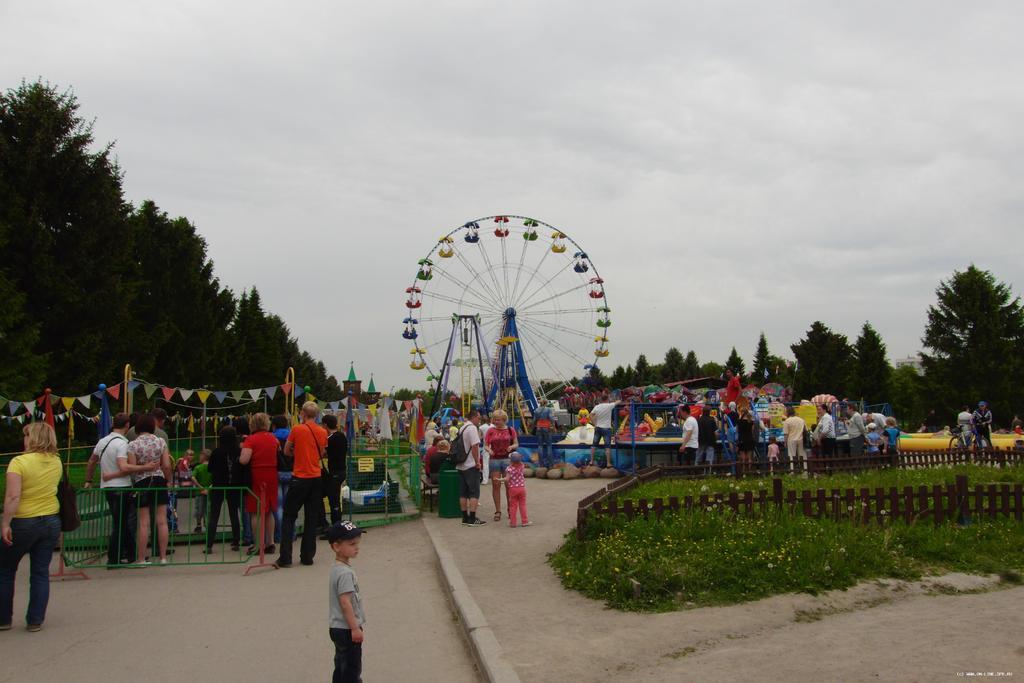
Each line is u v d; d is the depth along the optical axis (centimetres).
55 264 3064
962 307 5500
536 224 4119
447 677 648
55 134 3095
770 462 1633
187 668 672
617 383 10219
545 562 1056
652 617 785
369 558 1177
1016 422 3159
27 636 771
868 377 6988
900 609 817
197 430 4525
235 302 5528
